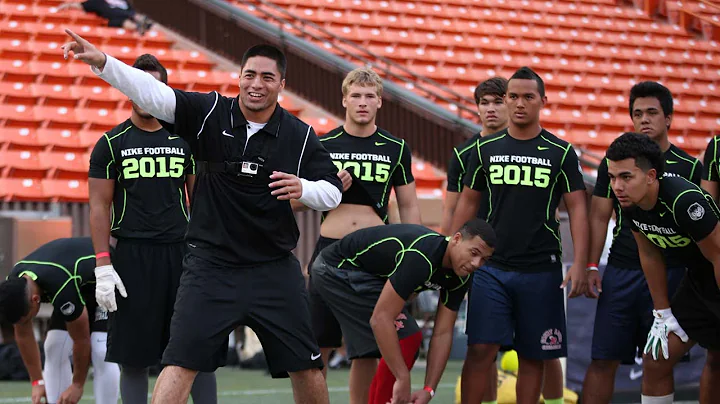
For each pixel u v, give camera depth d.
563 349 8.22
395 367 6.92
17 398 11.36
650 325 8.32
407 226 7.34
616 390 10.91
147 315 7.83
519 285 8.07
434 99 21.70
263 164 6.30
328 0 26.75
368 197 8.46
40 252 8.43
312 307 8.54
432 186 17.31
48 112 18.89
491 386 8.98
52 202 14.90
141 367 7.95
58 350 8.98
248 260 6.37
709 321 7.62
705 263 7.42
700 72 27.62
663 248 7.45
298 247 15.12
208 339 6.26
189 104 6.17
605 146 22.20
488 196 8.30
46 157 17.22
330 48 23.88
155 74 7.94
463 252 6.76
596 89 25.12
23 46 21.69
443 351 7.22
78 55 5.71
